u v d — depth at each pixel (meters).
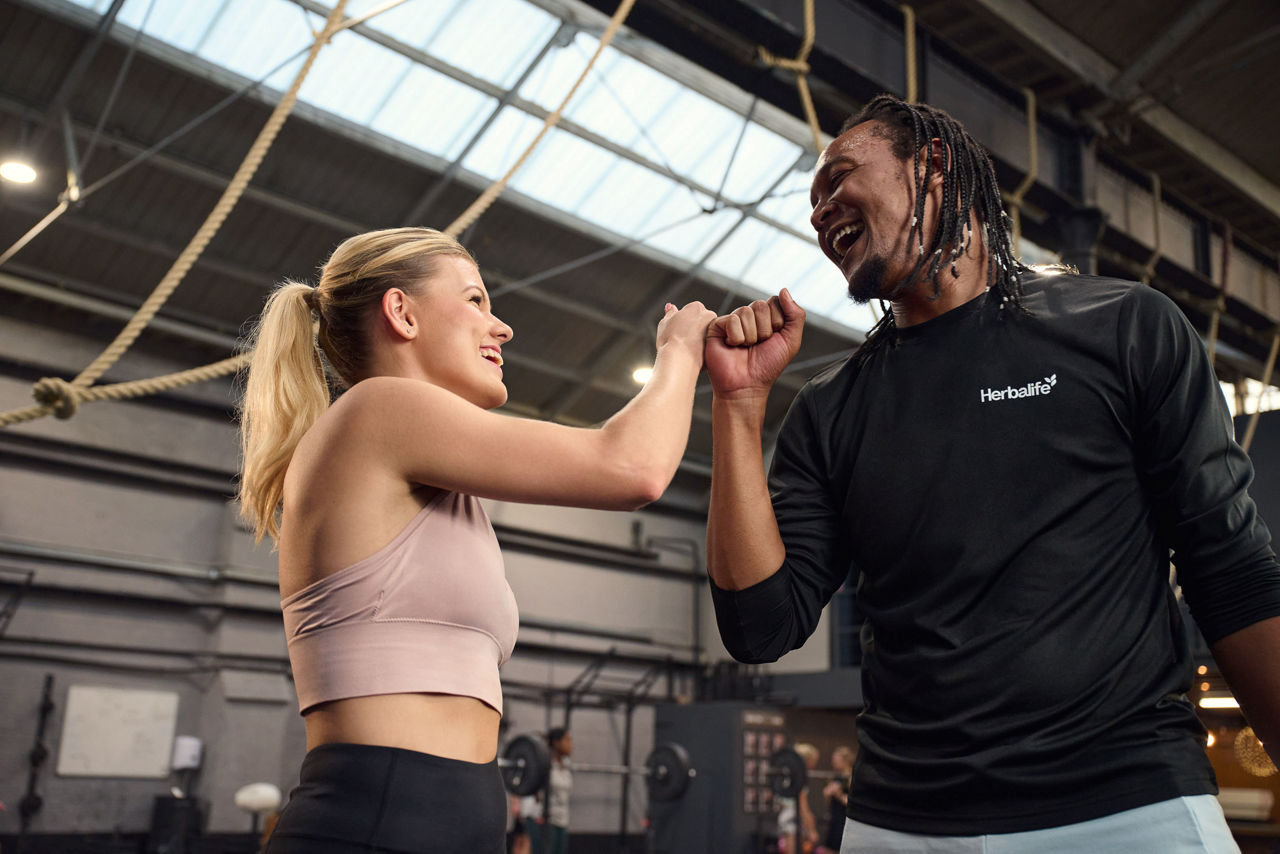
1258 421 3.13
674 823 12.98
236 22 8.62
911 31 5.38
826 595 1.42
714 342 1.38
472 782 1.12
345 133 9.62
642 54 9.19
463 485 1.14
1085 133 6.76
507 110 9.70
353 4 8.59
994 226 1.31
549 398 13.55
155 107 9.19
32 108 8.87
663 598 15.02
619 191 10.90
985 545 1.19
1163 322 1.17
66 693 10.38
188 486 11.36
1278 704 1.08
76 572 10.55
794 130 10.20
